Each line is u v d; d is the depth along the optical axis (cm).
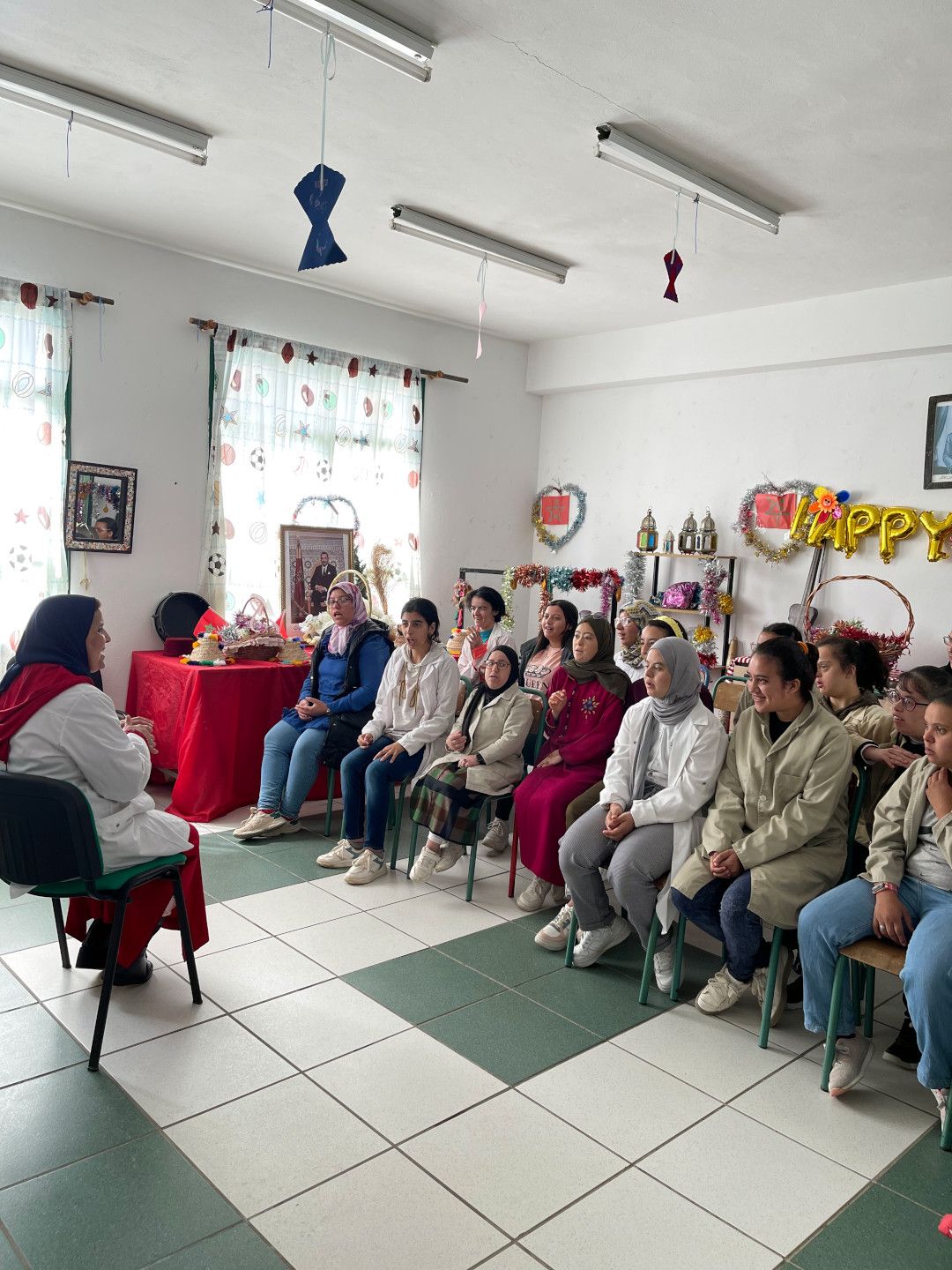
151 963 289
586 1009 281
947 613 482
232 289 511
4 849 227
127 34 283
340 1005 273
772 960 264
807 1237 190
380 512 590
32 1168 197
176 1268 172
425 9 260
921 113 300
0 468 434
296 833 428
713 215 393
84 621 253
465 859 411
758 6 249
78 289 454
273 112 329
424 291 548
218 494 510
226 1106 222
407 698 393
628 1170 208
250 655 463
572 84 296
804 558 539
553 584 630
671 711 296
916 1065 258
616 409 636
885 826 249
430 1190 197
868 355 495
